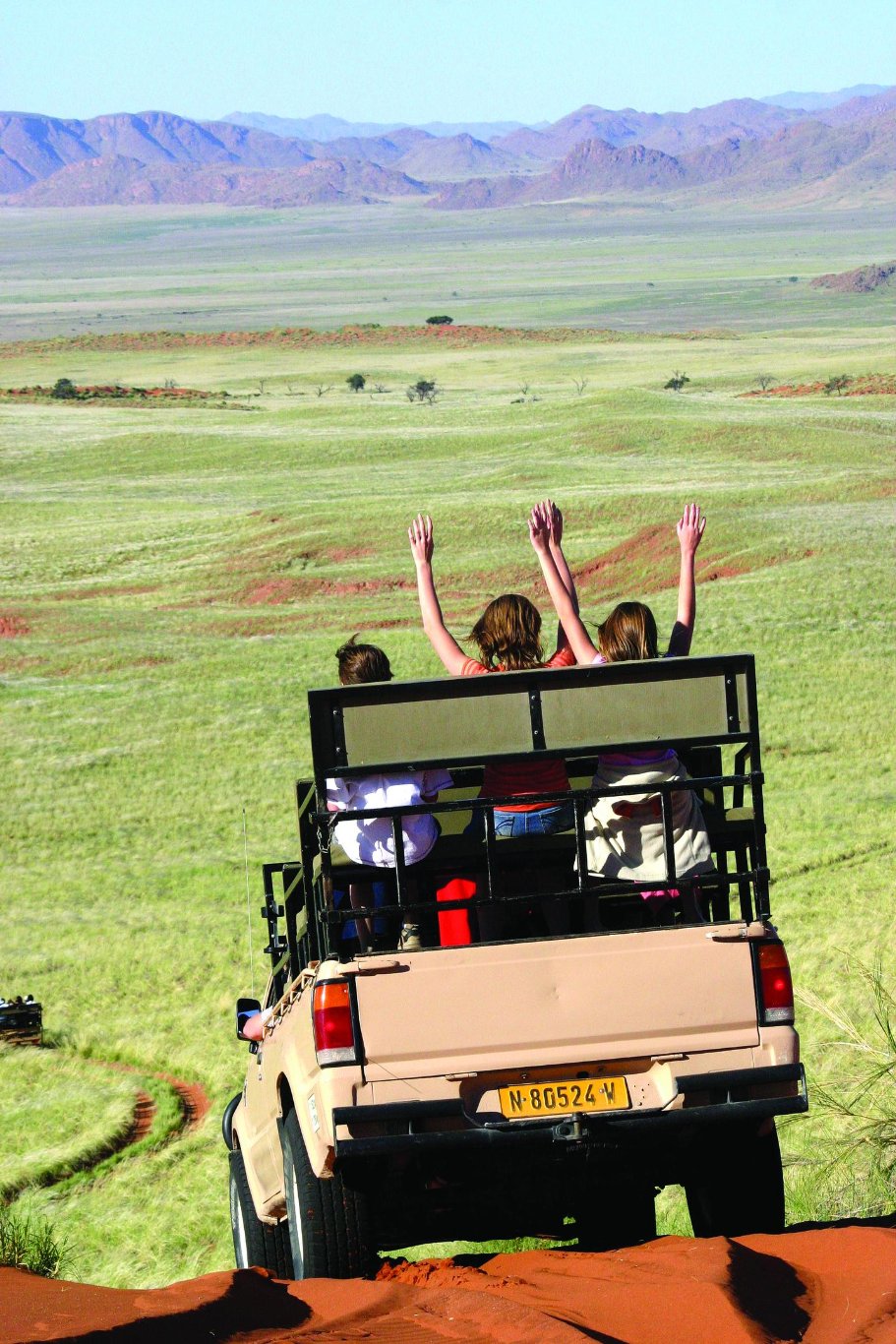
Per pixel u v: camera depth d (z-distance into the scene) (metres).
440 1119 13.34
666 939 13.75
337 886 14.69
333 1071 13.23
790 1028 13.82
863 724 121.50
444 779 14.52
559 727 13.95
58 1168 47.59
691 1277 11.38
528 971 13.54
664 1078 13.66
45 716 152.62
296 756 133.12
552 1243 21.17
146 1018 68.38
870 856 81.06
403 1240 16.19
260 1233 17.86
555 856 14.64
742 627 158.00
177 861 105.88
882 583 169.38
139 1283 36.38
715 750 16.31
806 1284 11.55
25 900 97.81
